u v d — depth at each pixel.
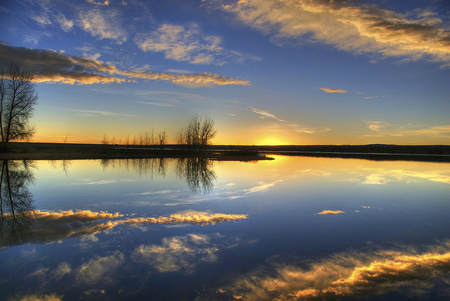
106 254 5.48
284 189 13.52
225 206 9.77
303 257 5.46
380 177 18.67
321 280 4.53
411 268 4.97
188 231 6.97
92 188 13.21
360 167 26.31
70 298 3.96
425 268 4.97
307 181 16.47
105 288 4.23
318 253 5.67
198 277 4.61
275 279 4.56
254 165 28.45
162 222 7.70
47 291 4.12
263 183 15.45
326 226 7.55
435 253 5.69
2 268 4.83
